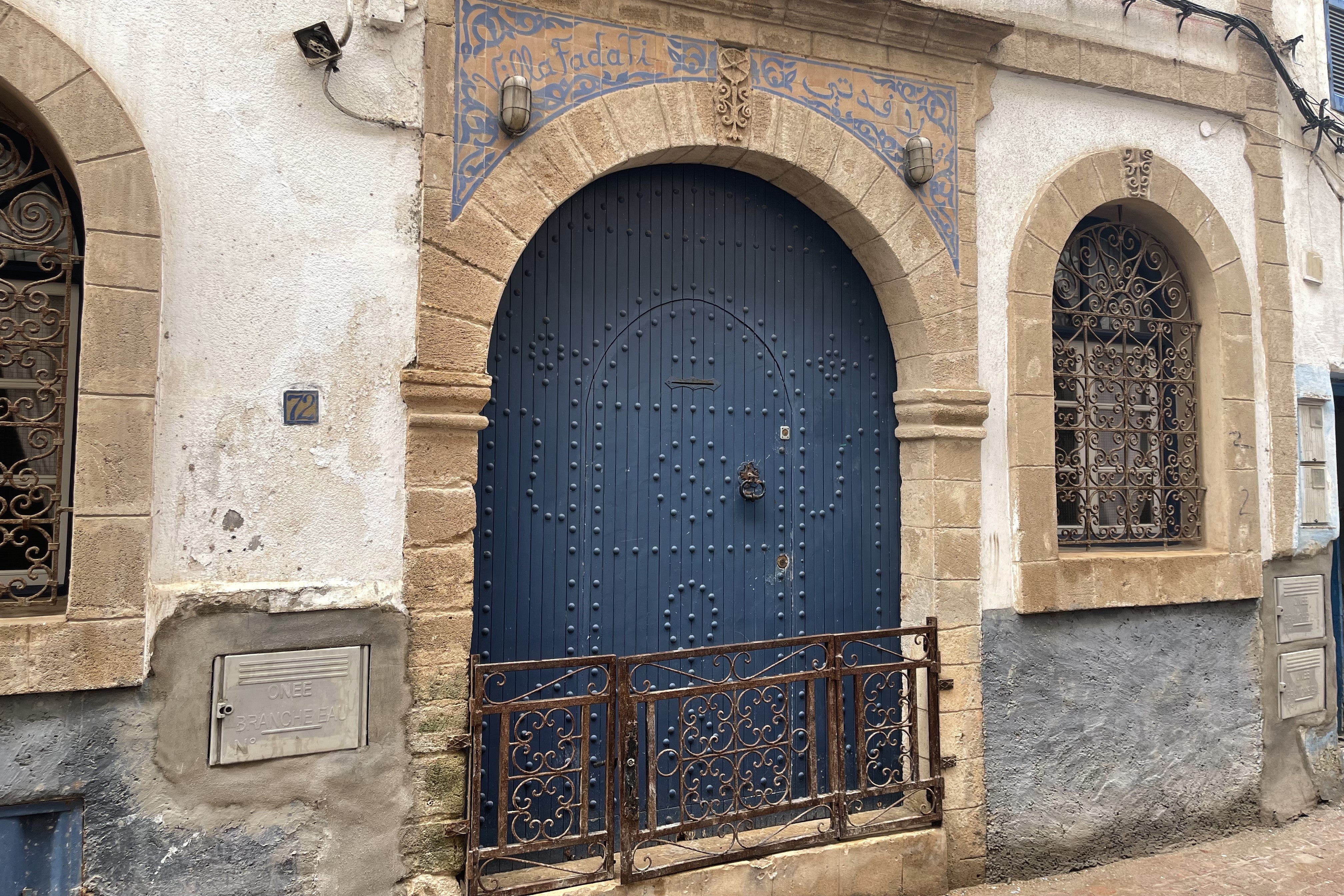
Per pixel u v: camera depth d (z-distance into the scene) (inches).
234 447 125.3
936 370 170.1
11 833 113.7
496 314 150.8
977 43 174.6
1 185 119.3
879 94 168.4
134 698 118.2
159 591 119.5
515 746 135.9
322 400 130.0
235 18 127.7
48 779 113.9
